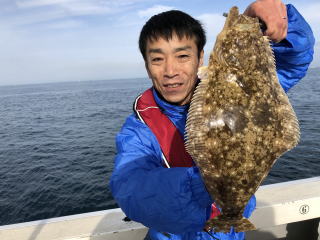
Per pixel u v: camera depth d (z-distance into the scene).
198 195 0.54
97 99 20.47
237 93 0.56
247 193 0.55
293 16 0.66
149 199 0.54
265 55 0.59
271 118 0.54
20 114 13.53
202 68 0.60
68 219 1.08
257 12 0.61
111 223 1.04
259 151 0.53
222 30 0.62
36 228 1.04
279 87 0.59
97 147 5.73
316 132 5.38
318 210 1.11
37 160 4.94
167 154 0.70
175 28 0.62
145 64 0.73
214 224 0.56
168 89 0.66
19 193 3.42
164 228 0.56
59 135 7.43
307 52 0.69
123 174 0.61
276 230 1.27
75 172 4.13
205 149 0.54
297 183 1.24
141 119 0.73
